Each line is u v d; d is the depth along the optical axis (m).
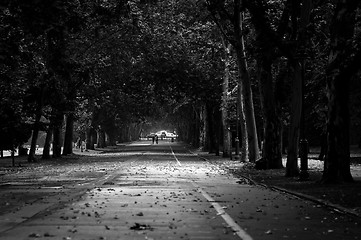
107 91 65.94
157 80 59.19
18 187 22.17
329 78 21.55
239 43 38.94
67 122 63.19
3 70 30.91
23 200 16.92
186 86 58.69
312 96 44.72
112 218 12.82
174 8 50.19
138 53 56.03
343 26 21.09
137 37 52.19
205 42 53.31
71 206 15.24
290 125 28.25
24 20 21.75
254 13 27.70
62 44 34.81
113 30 50.22
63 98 46.91
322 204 15.79
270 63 33.78
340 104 21.50
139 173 31.83
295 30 28.27
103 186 22.56
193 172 32.97
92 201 16.55
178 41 53.31
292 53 26.33
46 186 22.73
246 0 27.59
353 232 11.03
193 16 49.72
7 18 23.34
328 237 10.41
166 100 69.62
